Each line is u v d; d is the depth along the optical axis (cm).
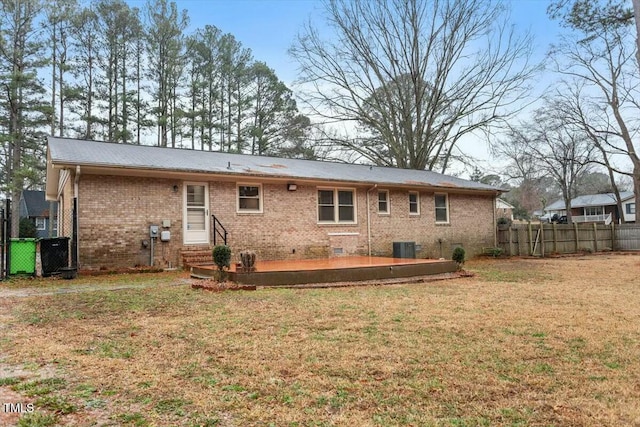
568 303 675
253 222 1330
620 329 497
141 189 1161
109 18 2900
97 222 1096
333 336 467
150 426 255
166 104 3123
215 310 614
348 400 295
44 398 297
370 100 2692
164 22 3039
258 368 361
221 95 3350
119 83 3019
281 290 818
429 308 630
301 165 1625
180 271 1148
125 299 707
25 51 2553
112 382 328
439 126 2609
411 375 345
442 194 1791
